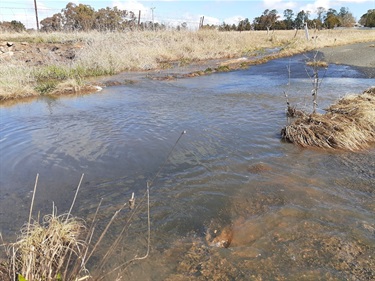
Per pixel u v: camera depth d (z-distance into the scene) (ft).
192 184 14.29
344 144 18.35
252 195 13.15
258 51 80.02
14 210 12.60
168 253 9.82
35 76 42.68
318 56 67.10
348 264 8.98
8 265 9.00
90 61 49.80
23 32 78.02
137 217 11.84
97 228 11.21
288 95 31.96
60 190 14.21
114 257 9.68
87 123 23.82
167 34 77.15
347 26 170.30
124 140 20.16
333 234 10.33
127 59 54.34
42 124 23.85
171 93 34.42
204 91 35.35
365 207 11.97
